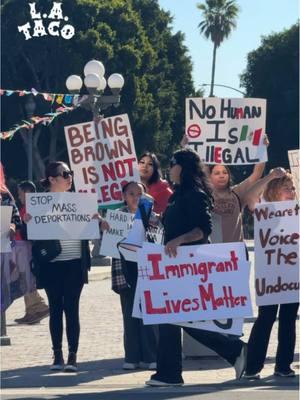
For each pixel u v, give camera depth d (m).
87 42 45.06
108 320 14.11
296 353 10.66
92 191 10.70
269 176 9.42
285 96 58.47
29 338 12.49
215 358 10.31
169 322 8.77
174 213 8.77
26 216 9.72
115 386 8.95
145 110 47.06
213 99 10.01
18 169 48.53
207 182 8.85
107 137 10.70
